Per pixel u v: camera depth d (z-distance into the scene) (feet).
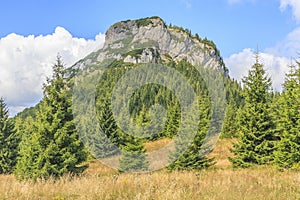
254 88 68.95
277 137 67.36
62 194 32.07
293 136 59.31
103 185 34.32
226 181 38.42
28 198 29.58
